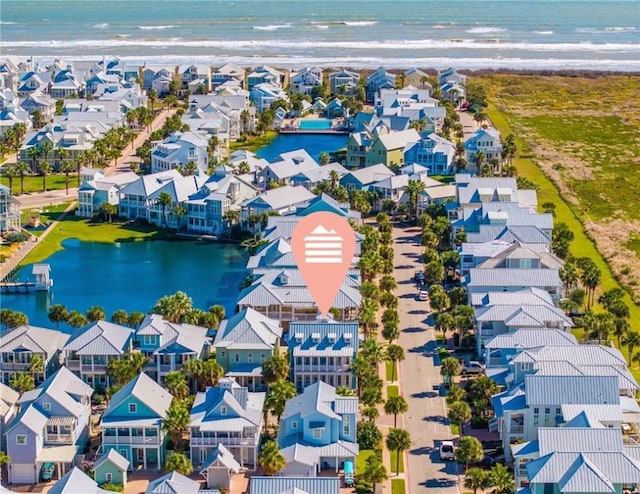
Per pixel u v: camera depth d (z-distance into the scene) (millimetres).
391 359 193375
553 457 145375
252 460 163250
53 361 189250
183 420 162750
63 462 160750
